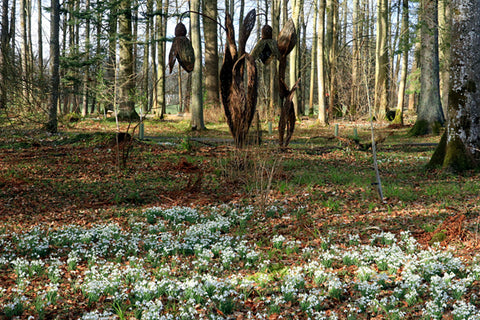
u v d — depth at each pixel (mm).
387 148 19562
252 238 7617
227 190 11227
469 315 4359
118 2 29859
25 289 5363
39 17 35969
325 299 5125
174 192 11055
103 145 17438
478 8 11773
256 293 5355
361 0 38125
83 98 38156
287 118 16484
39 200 10250
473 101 11969
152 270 6141
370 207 8898
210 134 25250
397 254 5961
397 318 4438
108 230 7555
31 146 17188
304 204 9625
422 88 24266
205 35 34562
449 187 10547
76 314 4844
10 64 17359
